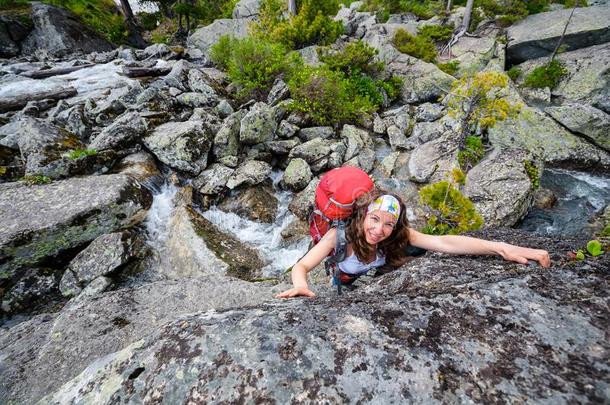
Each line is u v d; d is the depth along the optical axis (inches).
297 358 47.4
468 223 273.1
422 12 986.1
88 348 128.3
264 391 44.0
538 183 390.0
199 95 498.3
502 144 448.1
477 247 78.6
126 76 649.6
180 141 366.3
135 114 394.0
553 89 627.8
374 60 678.5
